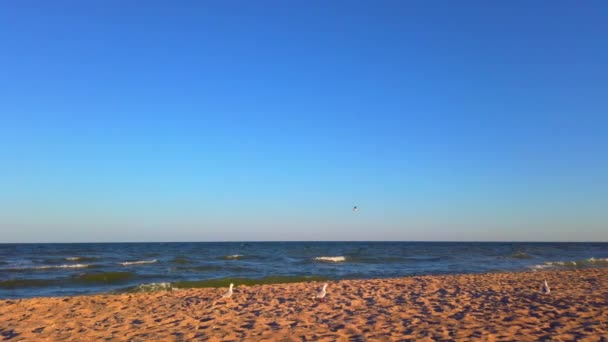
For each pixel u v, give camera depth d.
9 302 13.64
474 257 46.38
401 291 14.88
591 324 8.76
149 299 14.09
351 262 37.41
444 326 8.88
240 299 13.65
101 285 21.11
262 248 83.25
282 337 8.38
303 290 15.55
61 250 67.94
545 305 11.27
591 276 19.77
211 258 43.22
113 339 8.65
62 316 11.31
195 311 11.67
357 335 8.34
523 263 36.50
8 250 67.31
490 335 7.97
